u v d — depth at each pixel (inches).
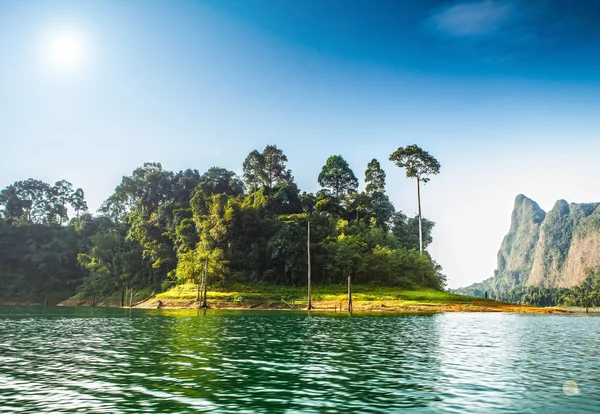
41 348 896.9
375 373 634.8
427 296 2817.4
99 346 929.5
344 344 973.8
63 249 4847.4
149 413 426.6
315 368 673.6
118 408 444.1
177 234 3949.3
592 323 1760.6
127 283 4057.6
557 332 1316.4
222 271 3221.0
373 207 4660.4
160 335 1155.9
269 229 3747.5
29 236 4985.2
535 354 846.5
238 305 2842.0
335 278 3371.1
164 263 3939.5
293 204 4483.3
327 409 446.0
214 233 3543.3
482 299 2832.2
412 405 462.6
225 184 4835.1
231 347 915.4
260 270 3503.9
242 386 546.6
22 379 582.6
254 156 4899.1
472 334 1218.0
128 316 2074.3
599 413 440.1
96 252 4259.4
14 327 1441.9
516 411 444.5
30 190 5831.7
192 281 3267.7
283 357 782.5
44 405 454.9
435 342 1019.9
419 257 3496.6
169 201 4773.6
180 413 428.1
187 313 2329.0
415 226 5029.5
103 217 5364.2
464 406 461.4
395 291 3058.6
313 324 1536.7
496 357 799.7
